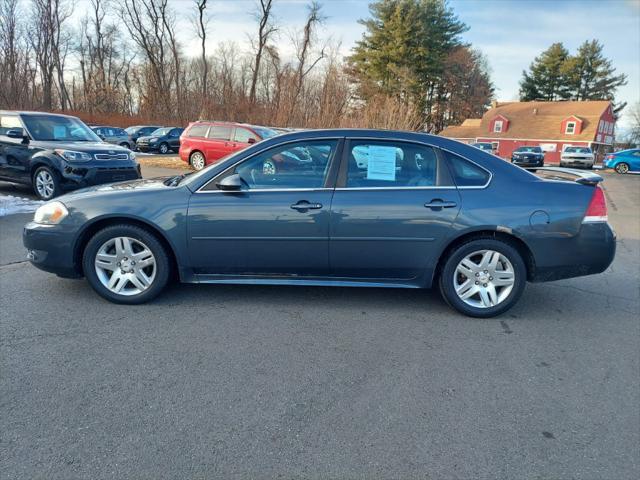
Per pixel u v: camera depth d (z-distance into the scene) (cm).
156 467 217
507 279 396
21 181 890
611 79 6322
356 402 274
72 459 221
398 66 3897
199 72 4012
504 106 5428
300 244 390
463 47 4728
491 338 366
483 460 229
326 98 2014
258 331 364
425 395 284
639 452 238
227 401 271
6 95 3347
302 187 391
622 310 435
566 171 459
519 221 382
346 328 375
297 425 251
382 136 397
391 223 384
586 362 332
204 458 224
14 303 402
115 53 4756
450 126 5400
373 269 397
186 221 390
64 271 408
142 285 405
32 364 304
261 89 3039
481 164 395
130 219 396
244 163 397
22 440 232
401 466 223
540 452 236
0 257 529
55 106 4350
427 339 361
